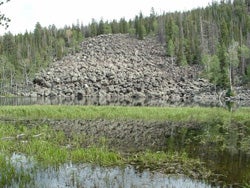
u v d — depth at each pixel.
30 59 137.50
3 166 13.40
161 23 156.62
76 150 16.69
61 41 150.12
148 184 12.09
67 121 31.70
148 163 15.16
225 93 90.38
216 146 19.55
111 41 156.12
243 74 101.75
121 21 179.12
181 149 18.72
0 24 15.12
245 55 103.94
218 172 13.72
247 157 16.55
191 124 30.17
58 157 15.25
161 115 36.28
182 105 57.84
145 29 163.12
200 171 13.81
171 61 126.81
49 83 113.62
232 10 153.00
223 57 102.31
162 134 24.39
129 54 137.25
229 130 26.02
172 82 105.88
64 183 12.12
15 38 161.38
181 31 140.50
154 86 104.25
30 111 36.78
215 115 36.66
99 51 143.88
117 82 109.44
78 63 131.00
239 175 13.27
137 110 39.94
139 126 28.84
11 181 12.06
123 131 25.88
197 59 123.56
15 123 29.45
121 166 14.60
